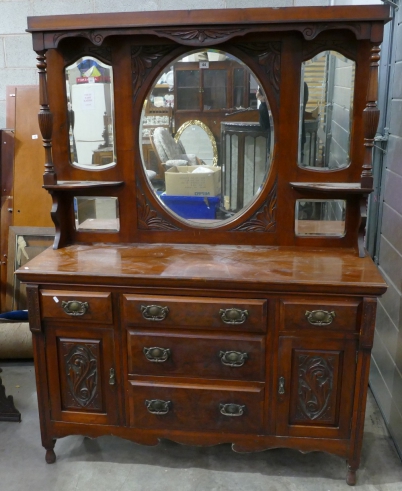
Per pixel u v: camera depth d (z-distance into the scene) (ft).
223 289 4.78
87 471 5.49
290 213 5.52
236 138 5.42
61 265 5.09
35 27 5.01
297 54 5.08
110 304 4.97
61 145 5.56
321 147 5.29
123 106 5.41
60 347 5.20
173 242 5.76
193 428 5.24
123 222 5.75
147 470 5.50
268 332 4.87
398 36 5.84
